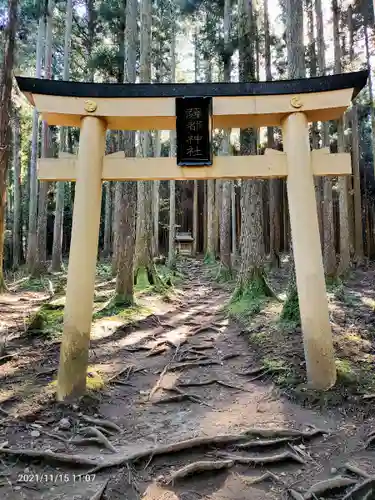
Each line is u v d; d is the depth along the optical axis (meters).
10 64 8.57
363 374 4.95
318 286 4.70
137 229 12.89
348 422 4.08
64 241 28.92
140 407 4.74
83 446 3.65
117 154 4.88
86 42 17.88
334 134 18.33
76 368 4.48
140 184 12.84
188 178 4.88
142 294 11.39
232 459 3.39
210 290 14.45
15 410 4.18
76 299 4.55
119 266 9.85
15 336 6.97
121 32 12.94
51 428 3.94
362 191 23.69
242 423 4.16
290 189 4.84
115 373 5.75
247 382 5.44
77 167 4.75
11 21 8.53
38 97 4.68
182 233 32.22
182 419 4.37
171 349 7.25
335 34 14.12
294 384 4.91
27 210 24.80
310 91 4.79
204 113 4.79
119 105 4.80
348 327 7.04
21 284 14.39
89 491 2.97
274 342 6.41
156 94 4.79
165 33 19.42
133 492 2.99
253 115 4.90
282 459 3.39
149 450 3.41
